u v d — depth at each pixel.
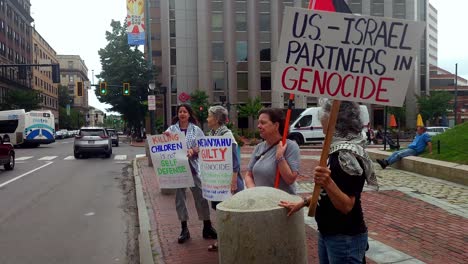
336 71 3.01
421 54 57.31
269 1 54.84
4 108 64.38
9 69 73.88
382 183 11.25
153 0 55.88
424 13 57.19
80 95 34.72
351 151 2.77
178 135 6.23
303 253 3.40
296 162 4.10
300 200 3.34
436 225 7.00
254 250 3.21
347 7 3.26
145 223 7.81
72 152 31.19
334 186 2.72
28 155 27.97
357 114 2.95
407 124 56.06
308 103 52.06
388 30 2.98
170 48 54.50
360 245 2.91
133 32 33.62
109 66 50.34
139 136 53.19
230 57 54.16
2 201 10.87
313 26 3.00
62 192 12.27
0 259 6.24
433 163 12.33
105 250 6.65
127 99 50.03
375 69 2.99
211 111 5.88
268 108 4.35
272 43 54.72
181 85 54.28
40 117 38.72
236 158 5.73
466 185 10.83
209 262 5.59
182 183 6.26
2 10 70.25
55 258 6.28
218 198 5.65
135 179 14.05
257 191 3.44
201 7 53.84
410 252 5.64
